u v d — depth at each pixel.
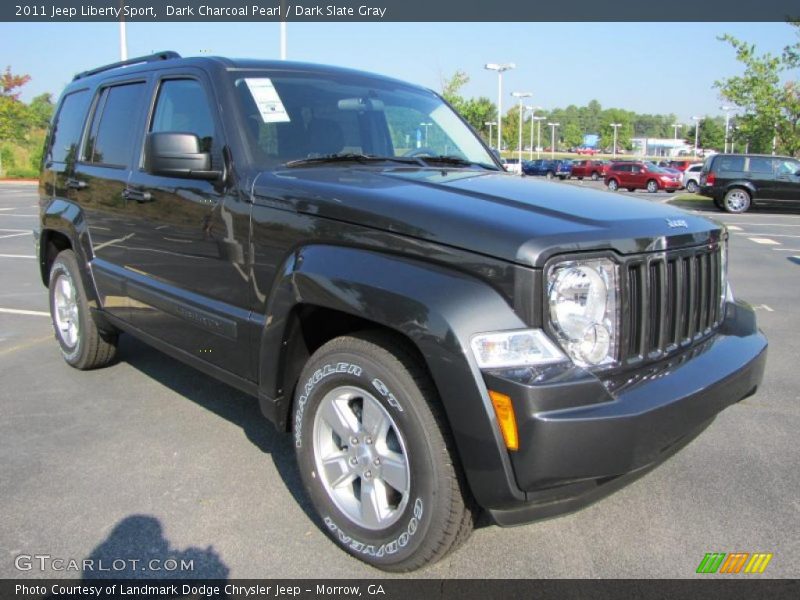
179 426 4.01
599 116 141.50
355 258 2.55
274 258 2.92
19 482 3.31
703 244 2.79
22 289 8.28
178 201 3.49
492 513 2.30
